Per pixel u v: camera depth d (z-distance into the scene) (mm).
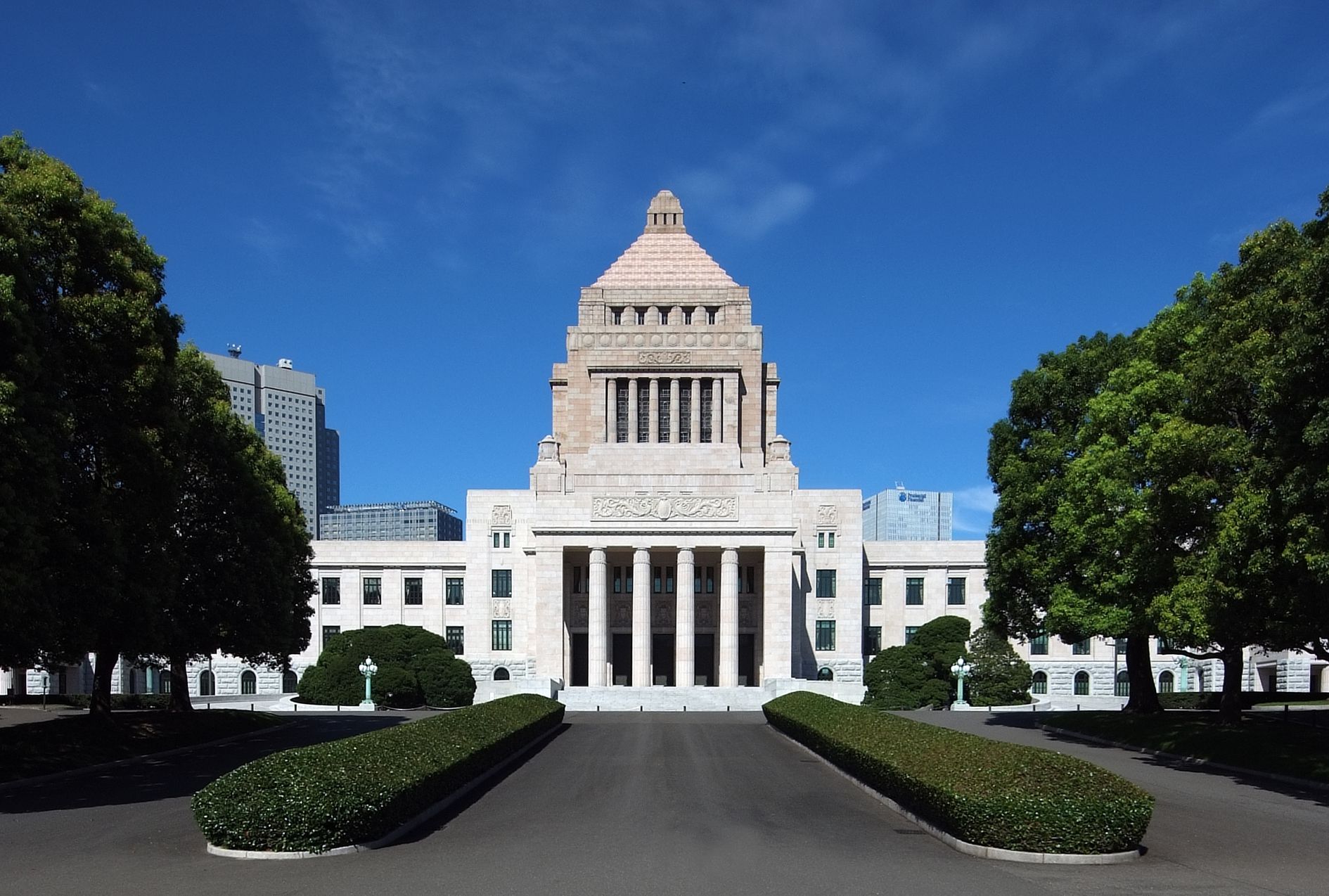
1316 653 36531
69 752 38312
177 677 54062
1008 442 59938
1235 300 37469
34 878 19234
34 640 31625
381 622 107438
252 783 21469
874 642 107250
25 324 29578
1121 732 47031
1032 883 18750
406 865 20094
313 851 21031
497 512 107125
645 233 115625
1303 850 21953
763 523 94812
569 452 104438
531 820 25406
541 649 93875
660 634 103125
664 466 100438
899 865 20172
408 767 25094
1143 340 45125
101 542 34219
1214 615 36156
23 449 28625
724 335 105438
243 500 50875
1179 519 38281
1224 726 44250
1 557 28703
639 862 20406
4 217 30172
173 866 20094
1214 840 22969
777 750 43469
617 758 39656
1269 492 31016
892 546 108562
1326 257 28078
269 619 53688
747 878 19000
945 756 25250
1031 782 21484
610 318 108375
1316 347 27984
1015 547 57500
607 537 95000
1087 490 44875
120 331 34625
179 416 38656
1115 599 45500
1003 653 85812
